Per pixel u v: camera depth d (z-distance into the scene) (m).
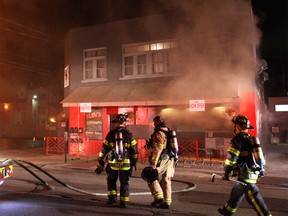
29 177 9.60
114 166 6.13
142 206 6.23
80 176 10.09
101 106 15.84
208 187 8.45
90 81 17.19
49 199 6.73
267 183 9.15
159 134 5.90
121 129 6.20
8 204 6.29
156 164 5.89
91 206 6.17
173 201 6.75
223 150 13.41
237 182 4.85
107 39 16.91
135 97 14.92
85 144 16.58
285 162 14.05
